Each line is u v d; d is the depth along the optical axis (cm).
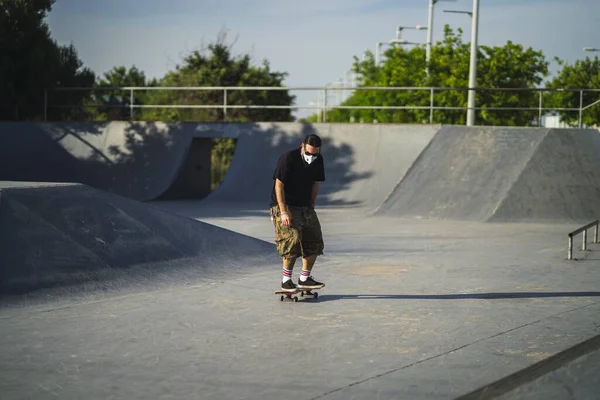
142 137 2688
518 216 1836
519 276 994
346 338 652
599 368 564
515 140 2106
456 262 1126
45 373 546
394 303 808
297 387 515
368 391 507
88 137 2733
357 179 2398
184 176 2820
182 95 4425
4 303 775
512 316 744
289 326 698
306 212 813
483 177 2009
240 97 4425
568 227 1694
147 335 662
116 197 1060
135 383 523
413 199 2028
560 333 671
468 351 609
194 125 2675
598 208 1859
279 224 808
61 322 714
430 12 4131
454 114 3784
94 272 893
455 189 2003
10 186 954
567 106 4009
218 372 550
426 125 2452
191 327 693
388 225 1744
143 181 2583
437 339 649
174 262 1001
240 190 2500
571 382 532
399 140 2470
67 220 948
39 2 2978
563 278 978
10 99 2906
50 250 884
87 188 1032
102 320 722
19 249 855
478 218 1862
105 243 956
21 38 2894
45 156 2706
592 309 778
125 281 901
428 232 1583
